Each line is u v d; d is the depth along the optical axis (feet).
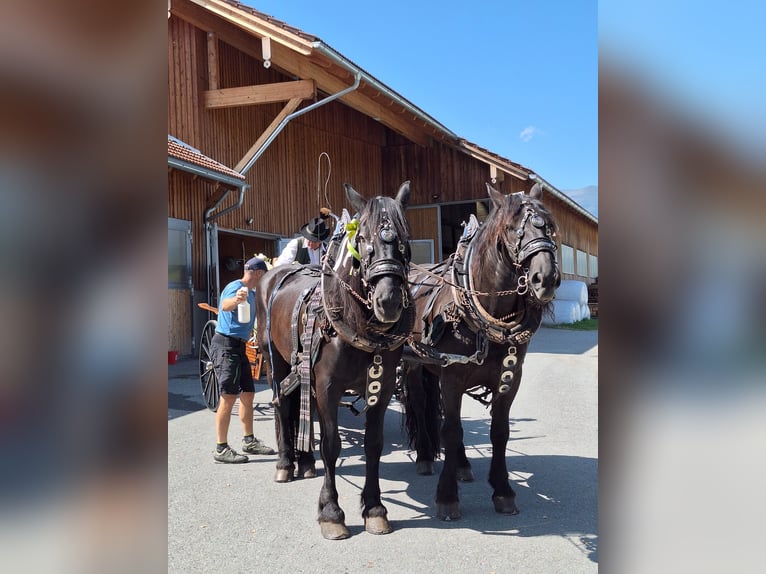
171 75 39.40
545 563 10.77
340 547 11.50
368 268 10.55
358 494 14.60
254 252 48.49
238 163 41.16
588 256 88.33
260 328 17.44
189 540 11.87
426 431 16.52
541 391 27.50
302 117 50.93
